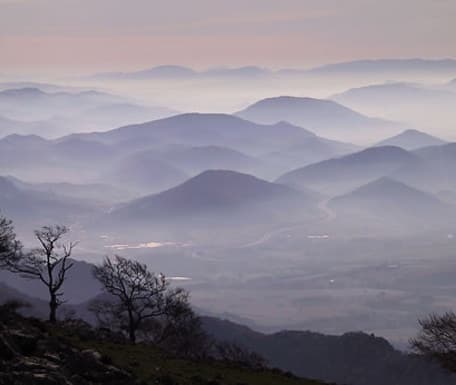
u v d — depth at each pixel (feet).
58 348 197.57
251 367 285.84
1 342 177.06
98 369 193.47
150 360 247.50
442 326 279.28
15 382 162.91
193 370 247.91
